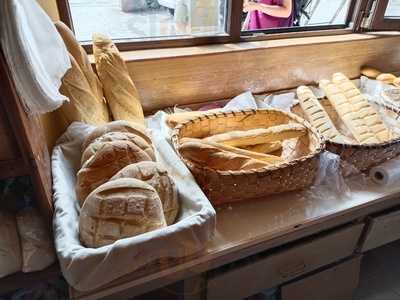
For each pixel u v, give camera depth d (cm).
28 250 62
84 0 103
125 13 109
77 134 78
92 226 56
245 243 70
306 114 103
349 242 97
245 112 94
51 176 70
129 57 106
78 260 53
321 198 84
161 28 116
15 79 50
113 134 72
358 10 142
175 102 118
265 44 125
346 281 109
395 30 152
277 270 88
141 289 64
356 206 82
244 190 75
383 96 118
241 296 88
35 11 60
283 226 75
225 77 122
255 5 129
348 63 145
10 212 66
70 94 81
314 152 77
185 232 59
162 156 79
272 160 80
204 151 75
